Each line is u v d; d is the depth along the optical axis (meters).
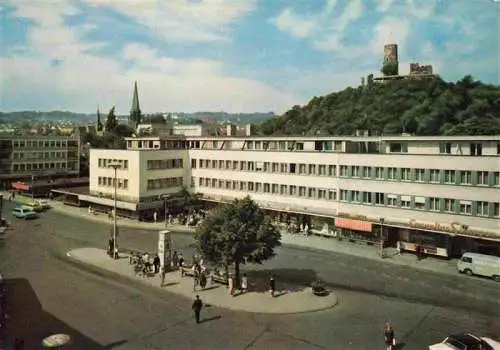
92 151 88.00
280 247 61.25
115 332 32.53
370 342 31.28
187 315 35.84
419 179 58.78
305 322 34.72
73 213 86.62
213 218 41.44
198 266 45.31
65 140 129.25
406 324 34.69
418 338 32.16
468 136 56.28
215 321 34.66
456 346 28.08
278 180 74.44
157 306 37.84
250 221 40.75
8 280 44.94
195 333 32.38
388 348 29.69
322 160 68.69
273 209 74.00
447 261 54.66
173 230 71.75
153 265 48.75
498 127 80.00
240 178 79.75
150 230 71.81
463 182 55.28
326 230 68.25
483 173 53.78
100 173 86.81
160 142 87.69
